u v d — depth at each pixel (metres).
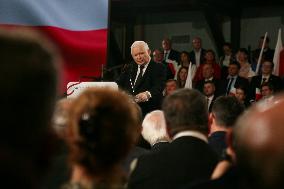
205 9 19.36
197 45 17.56
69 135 2.40
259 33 19.73
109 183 2.29
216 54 20.53
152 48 21.84
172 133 4.01
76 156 2.36
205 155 3.86
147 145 6.21
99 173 2.34
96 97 2.43
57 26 8.33
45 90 1.33
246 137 1.56
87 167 2.35
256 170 1.51
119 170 2.41
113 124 2.37
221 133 4.65
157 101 9.61
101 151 2.34
